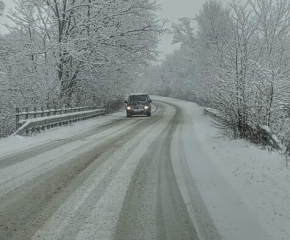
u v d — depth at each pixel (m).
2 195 6.14
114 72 30.55
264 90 11.32
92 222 4.84
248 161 8.48
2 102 22.89
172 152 10.77
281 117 11.86
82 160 9.34
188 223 4.81
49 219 4.96
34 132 16.25
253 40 13.84
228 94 12.62
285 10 14.86
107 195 6.13
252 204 5.48
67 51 24.53
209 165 8.74
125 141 13.24
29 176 7.52
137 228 4.63
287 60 13.66
